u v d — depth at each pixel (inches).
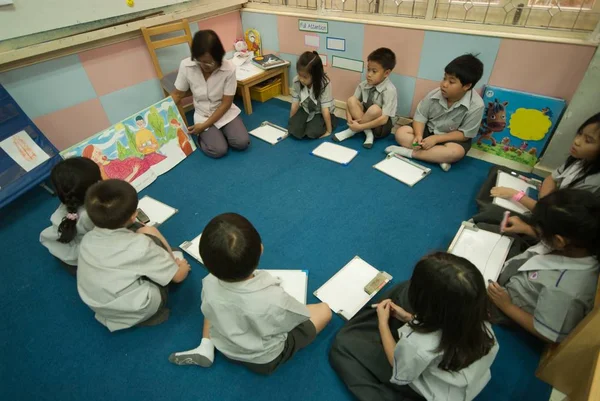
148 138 83.0
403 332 35.3
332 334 49.8
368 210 70.0
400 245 62.2
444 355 32.1
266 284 38.8
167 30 92.1
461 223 65.5
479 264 53.6
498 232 58.4
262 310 37.2
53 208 76.7
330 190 75.9
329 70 101.6
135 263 46.6
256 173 82.7
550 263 41.0
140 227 61.8
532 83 70.7
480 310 29.9
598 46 58.1
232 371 46.7
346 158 84.9
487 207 62.6
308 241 64.0
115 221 44.9
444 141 78.5
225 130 90.7
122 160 78.4
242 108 111.7
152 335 51.4
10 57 69.6
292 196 74.9
